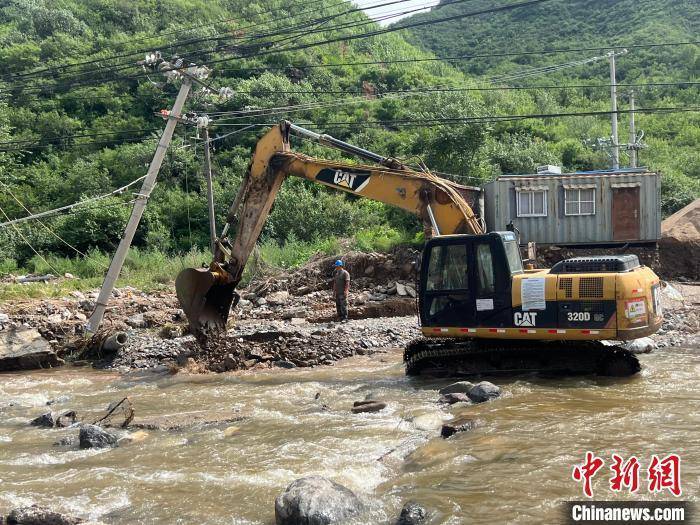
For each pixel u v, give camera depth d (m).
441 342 12.09
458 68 81.25
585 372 11.31
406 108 49.12
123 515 6.17
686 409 8.67
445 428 8.10
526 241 21.67
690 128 54.91
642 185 21.39
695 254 22.34
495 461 6.99
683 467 6.58
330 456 7.59
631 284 10.48
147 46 54.38
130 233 16.92
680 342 13.55
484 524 5.49
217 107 45.16
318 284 21.41
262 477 6.98
